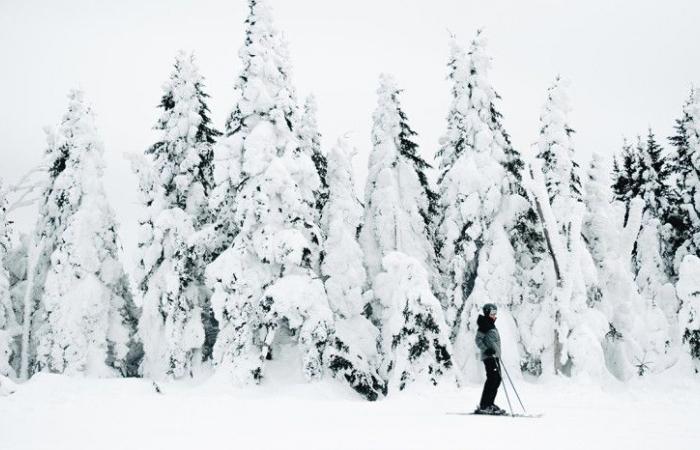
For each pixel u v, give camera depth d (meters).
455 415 11.61
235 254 27.12
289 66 31.22
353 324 28.50
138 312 33.69
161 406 13.37
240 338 26.14
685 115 38.47
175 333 28.52
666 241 37.94
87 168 32.06
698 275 27.22
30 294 32.56
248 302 26.58
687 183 37.22
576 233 27.50
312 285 26.38
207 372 28.88
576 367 26.22
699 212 36.41
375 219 31.83
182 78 32.69
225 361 26.00
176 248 29.62
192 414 11.45
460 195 29.61
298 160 28.50
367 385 26.61
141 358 33.09
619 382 27.09
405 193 32.06
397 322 24.50
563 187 29.67
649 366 28.38
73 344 29.28
